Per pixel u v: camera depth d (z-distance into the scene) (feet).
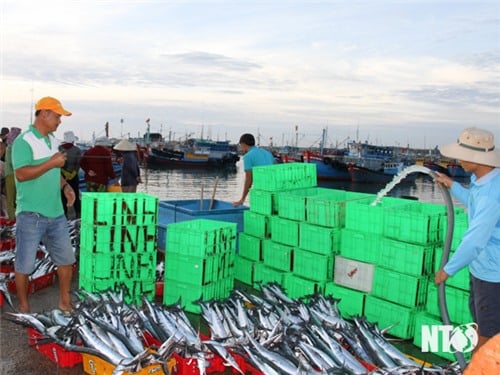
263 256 22.74
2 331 16.96
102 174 36.52
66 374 14.15
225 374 14.64
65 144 34.24
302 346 14.29
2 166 36.52
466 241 12.02
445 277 12.77
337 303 17.84
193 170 189.06
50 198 17.47
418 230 17.38
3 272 21.93
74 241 26.53
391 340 16.62
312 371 13.12
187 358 13.66
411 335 17.57
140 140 281.74
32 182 17.02
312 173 24.80
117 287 18.29
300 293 20.59
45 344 14.89
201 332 17.61
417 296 17.38
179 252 19.61
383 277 18.30
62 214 18.11
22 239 17.29
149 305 16.39
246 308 17.06
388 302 18.13
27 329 16.72
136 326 15.35
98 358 13.73
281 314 16.57
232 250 20.70
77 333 14.34
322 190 25.05
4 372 14.07
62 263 18.25
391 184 16.93
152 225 19.39
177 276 19.77
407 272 17.63
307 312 16.70
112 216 18.61
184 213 26.35
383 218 18.38
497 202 11.75
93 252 18.52
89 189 36.70
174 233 19.71
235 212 26.81
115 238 18.74
